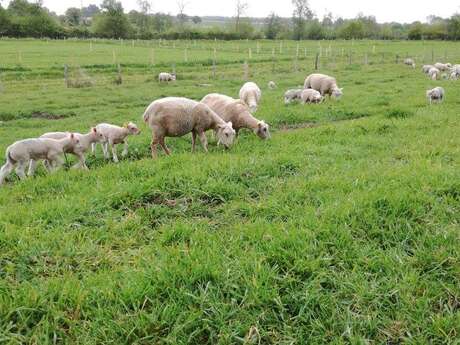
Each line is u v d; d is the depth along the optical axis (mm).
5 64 35312
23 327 3572
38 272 4434
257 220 5375
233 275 4137
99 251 4805
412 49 62500
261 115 14234
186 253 4523
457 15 90250
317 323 3635
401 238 4957
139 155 10328
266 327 3670
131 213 5887
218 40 87438
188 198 6309
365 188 6227
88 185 7047
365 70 33625
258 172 7320
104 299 3881
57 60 40281
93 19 97938
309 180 6723
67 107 18656
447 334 3514
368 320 3666
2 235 4961
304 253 4496
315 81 18688
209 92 22000
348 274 4266
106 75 30703
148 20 108688
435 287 4035
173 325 3598
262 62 41562
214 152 9289
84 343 3422
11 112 16859
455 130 10484
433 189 6051
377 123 11617
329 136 10508
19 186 7160
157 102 9055
